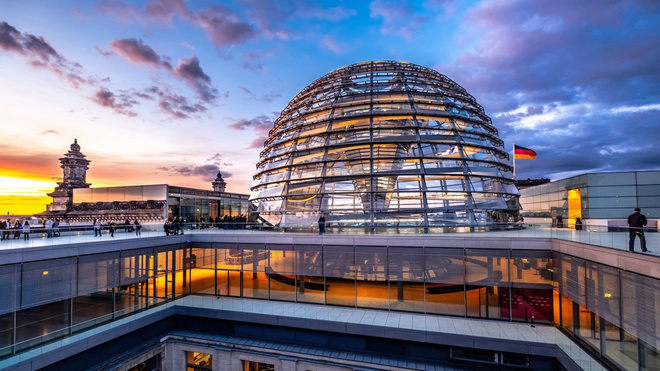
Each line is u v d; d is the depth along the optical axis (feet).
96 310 62.64
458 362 56.85
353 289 71.46
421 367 56.13
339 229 79.71
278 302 75.31
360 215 81.51
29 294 52.47
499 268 63.82
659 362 37.40
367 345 61.72
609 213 94.94
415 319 63.98
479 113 105.29
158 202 115.44
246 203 165.27
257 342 66.18
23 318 52.70
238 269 80.07
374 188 83.05
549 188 123.03
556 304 60.75
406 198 81.92
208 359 73.92
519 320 62.75
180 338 69.97
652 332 36.32
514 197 94.94
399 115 93.40
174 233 83.66
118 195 122.52
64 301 58.23
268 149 113.80
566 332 57.11
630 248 40.83
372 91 101.35
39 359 49.19
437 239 66.80
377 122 93.61
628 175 93.91
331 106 101.19
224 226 97.14
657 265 35.04
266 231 86.74
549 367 53.06
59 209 163.02
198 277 83.51
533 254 62.54
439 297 66.64
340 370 58.85
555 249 59.98
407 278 68.23
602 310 45.96
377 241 69.82
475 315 64.75
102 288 63.46
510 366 54.54
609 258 43.80
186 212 125.70
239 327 69.72
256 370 67.41
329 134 95.09
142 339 66.85
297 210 86.89
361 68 117.39
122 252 67.51
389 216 80.28
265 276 77.77
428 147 88.28
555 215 118.01
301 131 101.71
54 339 54.75
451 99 103.24
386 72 112.06
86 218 124.26
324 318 64.54
